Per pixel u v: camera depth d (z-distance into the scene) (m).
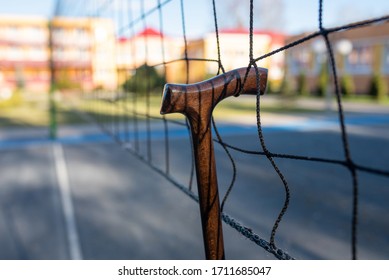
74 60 19.27
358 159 7.62
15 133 11.55
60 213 4.49
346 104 20.33
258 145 9.25
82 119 14.76
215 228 0.88
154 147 9.09
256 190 5.25
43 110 19.55
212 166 0.88
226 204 4.71
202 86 0.86
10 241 3.69
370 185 5.57
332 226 3.99
